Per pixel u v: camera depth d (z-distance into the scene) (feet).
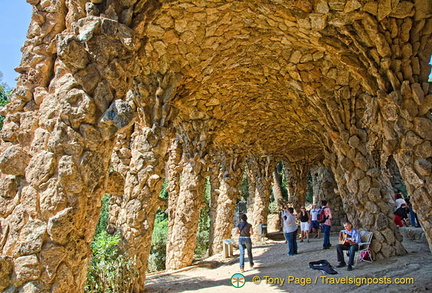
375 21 15.30
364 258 23.90
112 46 10.24
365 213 23.91
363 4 14.74
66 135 9.73
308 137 41.55
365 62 17.33
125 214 19.86
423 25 15.26
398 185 55.83
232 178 41.47
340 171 28.30
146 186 19.84
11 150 9.97
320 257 28.43
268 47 21.76
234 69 24.57
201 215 59.41
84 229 9.95
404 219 38.83
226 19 17.97
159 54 19.40
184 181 32.22
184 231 31.83
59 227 9.12
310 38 18.40
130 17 11.37
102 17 10.16
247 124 37.50
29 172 9.74
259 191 52.85
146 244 19.75
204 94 27.61
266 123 38.70
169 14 16.75
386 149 16.81
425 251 24.38
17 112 10.56
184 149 32.60
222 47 20.71
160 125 20.62
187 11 16.76
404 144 16.06
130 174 20.24
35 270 8.97
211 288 21.72
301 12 16.10
